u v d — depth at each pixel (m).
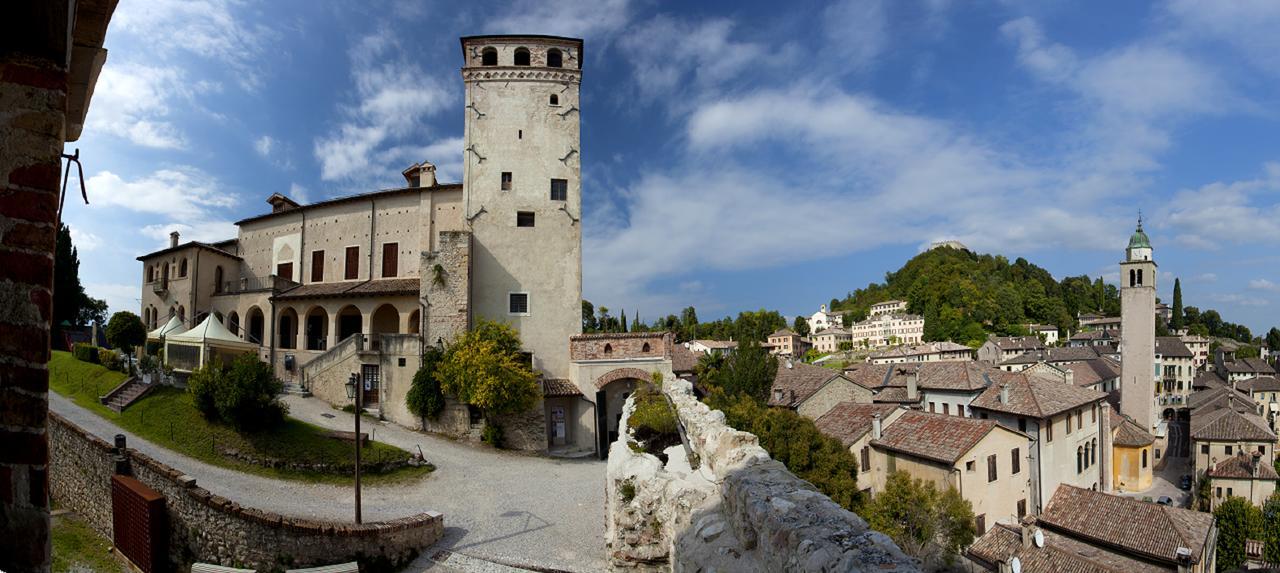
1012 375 54.38
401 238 48.22
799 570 5.22
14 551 3.19
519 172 41.94
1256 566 42.88
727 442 10.41
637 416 17.30
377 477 27.89
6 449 3.21
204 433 28.44
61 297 57.38
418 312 42.66
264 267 54.81
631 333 38.56
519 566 19.64
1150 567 30.77
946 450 36.88
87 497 23.64
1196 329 186.88
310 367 41.03
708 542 7.91
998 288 197.75
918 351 146.50
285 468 26.86
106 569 20.25
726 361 50.75
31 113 3.42
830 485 32.31
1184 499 57.88
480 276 40.62
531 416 36.06
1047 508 36.91
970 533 30.56
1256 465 54.22
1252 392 101.00
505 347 36.56
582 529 22.70
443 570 19.45
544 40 43.19
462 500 25.72
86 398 33.59
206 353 36.97
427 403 36.06
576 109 42.97
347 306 46.09
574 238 41.94
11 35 3.39
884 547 5.07
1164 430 73.62
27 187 3.38
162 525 20.31
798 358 176.62
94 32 4.47
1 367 3.24
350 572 17.84
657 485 11.34
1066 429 49.38
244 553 19.02
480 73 42.41
